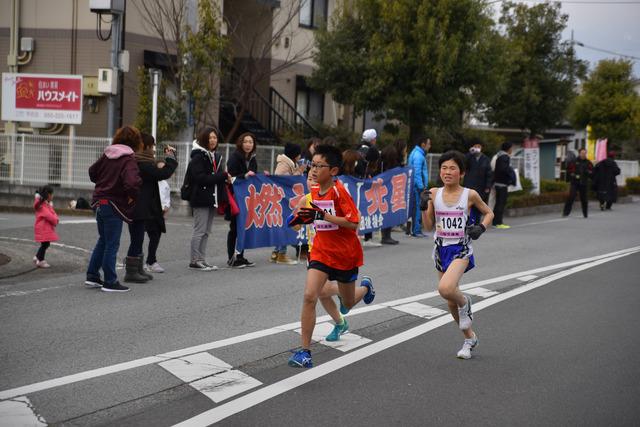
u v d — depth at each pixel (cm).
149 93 1883
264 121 2559
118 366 595
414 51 2059
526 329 755
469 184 1644
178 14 1975
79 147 1916
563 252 1348
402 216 1434
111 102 1872
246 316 779
